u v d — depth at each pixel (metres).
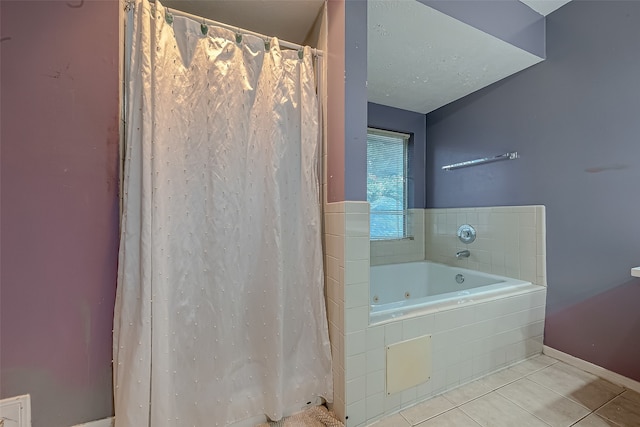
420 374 1.46
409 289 2.73
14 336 1.01
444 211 2.73
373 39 1.70
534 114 2.00
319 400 1.42
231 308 1.25
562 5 1.84
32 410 1.04
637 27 1.53
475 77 2.17
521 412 1.39
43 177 1.03
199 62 1.20
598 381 1.63
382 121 2.70
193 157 1.19
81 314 1.09
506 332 1.77
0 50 0.96
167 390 1.09
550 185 1.92
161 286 1.08
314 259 1.41
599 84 1.67
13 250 1.00
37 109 1.01
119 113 1.12
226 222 1.24
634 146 1.54
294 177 1.40
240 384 1.28
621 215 1.59
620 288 1.60
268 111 1.34
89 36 1.08
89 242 1.09
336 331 1.36
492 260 2.30
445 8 1.51
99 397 1.12
